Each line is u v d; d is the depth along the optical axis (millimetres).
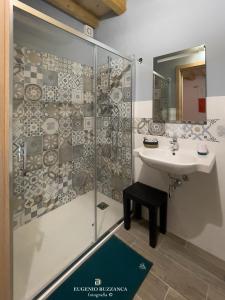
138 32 1857
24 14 1162
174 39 1605
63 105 2055
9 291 1031
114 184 2299
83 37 1550
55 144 2021
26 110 1723
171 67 1647
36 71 1774
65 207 2148
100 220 1974
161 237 1784
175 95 1646
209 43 1409
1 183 959
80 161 2295
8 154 971
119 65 2033
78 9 2006
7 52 929
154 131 1831
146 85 1854
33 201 1867
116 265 1458
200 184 1578
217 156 1448
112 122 2225
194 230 1666
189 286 1295
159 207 1689
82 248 1586
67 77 2057
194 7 1461
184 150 1622
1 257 989
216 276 1374
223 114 1387
